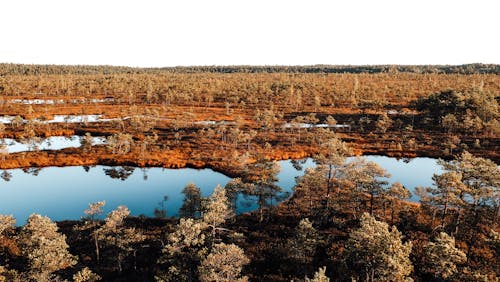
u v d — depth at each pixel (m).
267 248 49.81
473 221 51.47
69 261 40.34
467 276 32.03
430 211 54.66
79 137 126.69
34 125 132.75
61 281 38.88
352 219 56.12
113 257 47.50
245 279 36.50
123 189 82.75
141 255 49.34
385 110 168.88
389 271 32.62
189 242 40.28
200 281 38.12
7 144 115.25
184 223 41.12
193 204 56.59
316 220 56.81
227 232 52.75
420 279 41.38
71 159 98.75
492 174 48.81
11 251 46.78
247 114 170.25
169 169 96.62
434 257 35.00
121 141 104.00
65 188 83.19
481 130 126.31
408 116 151.12
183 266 40.31
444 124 129.25
